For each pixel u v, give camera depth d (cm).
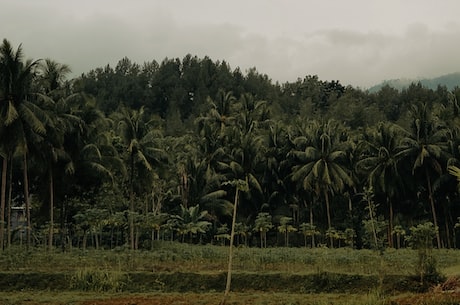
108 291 2388
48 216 4416
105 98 10738
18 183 4512
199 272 2642
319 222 5881
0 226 3253
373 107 10706
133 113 4694
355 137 6406
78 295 2253
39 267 2728
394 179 5091
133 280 2514
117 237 5012
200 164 5603
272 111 8400
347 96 11256
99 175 4297
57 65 3997
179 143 6706
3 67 3250
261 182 5750
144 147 4519
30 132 3403
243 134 5900
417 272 2503
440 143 4938
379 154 5125
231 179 5562
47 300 2078
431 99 11525
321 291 2489
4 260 2738
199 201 5553
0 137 3272
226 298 2073
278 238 5875
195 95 11025
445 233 5447
